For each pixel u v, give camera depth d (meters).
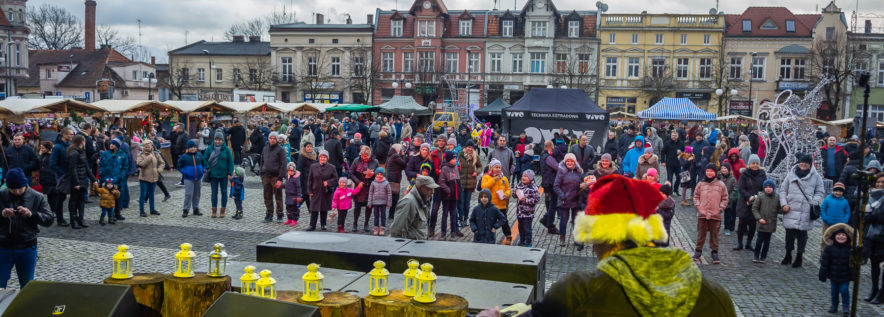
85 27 66.25
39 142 19.44
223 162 12.88
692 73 56.31
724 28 55.62
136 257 9.35
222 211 13.03
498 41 58.66
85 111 23.23
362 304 3.78
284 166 12.55
